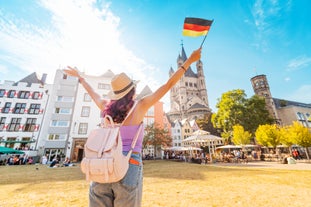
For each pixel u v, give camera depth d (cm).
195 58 144
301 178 696
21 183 657
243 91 3403
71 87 3052
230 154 2559
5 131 2877
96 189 101
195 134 1983
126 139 108
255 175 793
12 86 3181
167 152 3841
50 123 2755
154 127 3047
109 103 128
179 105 7719
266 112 3294
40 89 3278
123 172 88
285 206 356
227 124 3256
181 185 570
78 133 2753
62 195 454
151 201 390
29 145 2848
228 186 550
